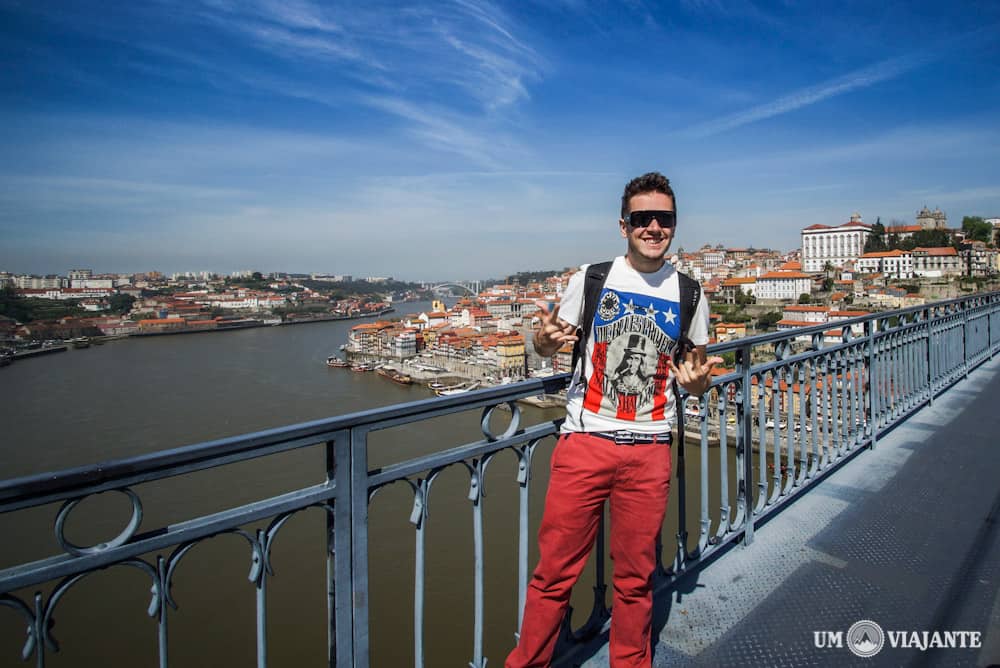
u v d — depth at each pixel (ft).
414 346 453.58
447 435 167.12
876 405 22.50
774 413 16.79
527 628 9.52
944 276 372.58
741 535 15.39
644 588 9.66
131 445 167.84
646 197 8.77
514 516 96.53
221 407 225.56
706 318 9.21
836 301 343.05
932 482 18.67
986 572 13.51
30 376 318.45
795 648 11.35
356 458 8.14
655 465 9.18
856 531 15.76
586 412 9.18
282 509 7.47
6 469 146.92
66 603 75.31
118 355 428.15
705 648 11.43
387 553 86.48
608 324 9.04
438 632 65.72
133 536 6.52
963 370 32.99
